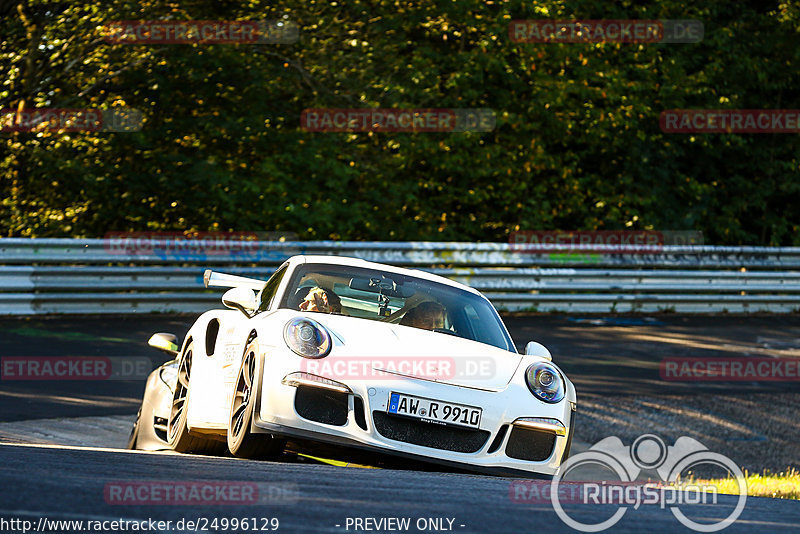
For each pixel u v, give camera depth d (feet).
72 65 167.32
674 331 145.69
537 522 30.48
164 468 37.93
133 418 80.84
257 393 47.50
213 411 53.98
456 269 153.89
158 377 64.85
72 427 75.77
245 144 176.04
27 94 168.66
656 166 223.10
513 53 201.57
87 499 28.81
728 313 168.55
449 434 47.80
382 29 179.83
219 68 168.96
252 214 173.17
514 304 155.53
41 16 166.91
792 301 172.65
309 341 48.29
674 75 220.23
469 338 56.03
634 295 163.73
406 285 59.47
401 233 190.49
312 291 56.18
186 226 177.68
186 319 132.16
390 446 46.65
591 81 212.84
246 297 53.98
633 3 227.40
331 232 183.73
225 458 47.06
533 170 209.67
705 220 232.12
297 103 183.83
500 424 48.21
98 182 165.68
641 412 96.58
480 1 191.83
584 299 159.74
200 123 170.19
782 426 96.22
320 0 173.47
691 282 167.32
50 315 127.54
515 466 48.34
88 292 137.49
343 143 182.39
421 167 208.95
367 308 56.65
